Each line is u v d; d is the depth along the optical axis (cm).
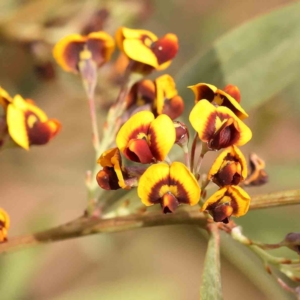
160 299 50
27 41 39
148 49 30
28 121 30
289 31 34
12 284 45
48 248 48
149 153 27
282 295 33
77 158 49
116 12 40
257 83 34
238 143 27
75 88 43
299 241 29
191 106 33
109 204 31
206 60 34
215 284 29
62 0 38
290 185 41
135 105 31
